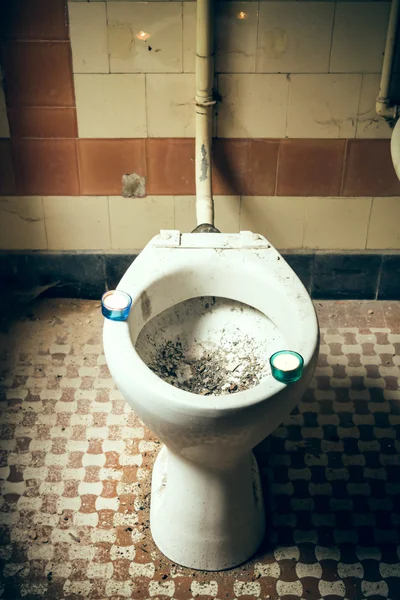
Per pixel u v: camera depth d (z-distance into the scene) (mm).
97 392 1880
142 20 1839
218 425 1138
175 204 2115
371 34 1865
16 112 1959
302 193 2102
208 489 1363
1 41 1862
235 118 1982
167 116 1977
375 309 2242
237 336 1582
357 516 1553
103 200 2104
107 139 2008
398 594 1390
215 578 1421
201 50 1822
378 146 2029
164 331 1563
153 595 1382
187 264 1511
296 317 1361
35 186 2074
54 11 1827
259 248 1556
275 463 1678
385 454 1709
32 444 1712
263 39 1867
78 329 2121
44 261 2189
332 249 2199
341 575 1426
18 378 1918
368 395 1887
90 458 1679
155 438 1739
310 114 1979
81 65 1899
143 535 1501
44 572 1418
